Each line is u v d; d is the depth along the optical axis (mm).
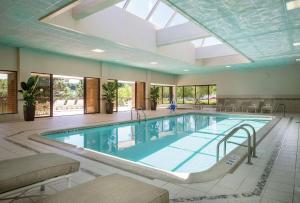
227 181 2510
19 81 7914
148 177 2629
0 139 4762
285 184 2422
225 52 10711
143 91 14000
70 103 14023
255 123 9102
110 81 11680
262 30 5770
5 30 5762
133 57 9547
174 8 4398
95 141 6023
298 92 11555
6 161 1959
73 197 1285
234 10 4477
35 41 6906
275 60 10273
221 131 7500
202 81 15180
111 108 11062
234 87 13711
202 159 4488
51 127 6445
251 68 12984
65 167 1964
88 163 3152
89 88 11109
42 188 2252
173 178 2582
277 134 5422
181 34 7590
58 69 9133
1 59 7523
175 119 10258
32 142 4492
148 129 7789
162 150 5160
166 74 15680
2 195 1584
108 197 1285
